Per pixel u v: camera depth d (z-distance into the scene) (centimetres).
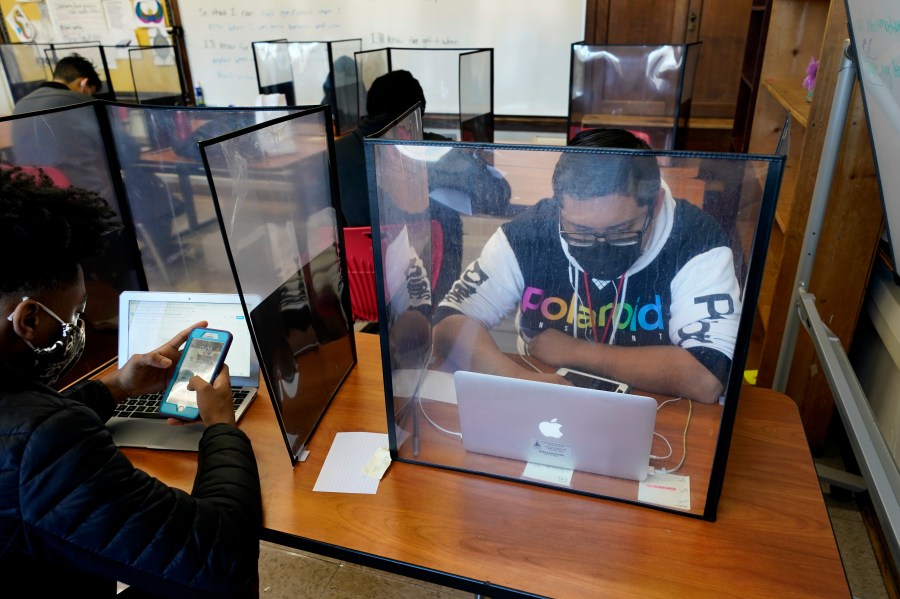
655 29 375
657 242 79
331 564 163
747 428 112
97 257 144
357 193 224
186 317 125
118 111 138
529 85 412
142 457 110
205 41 473
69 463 65
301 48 361
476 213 86
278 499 100
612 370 92
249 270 93
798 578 83
